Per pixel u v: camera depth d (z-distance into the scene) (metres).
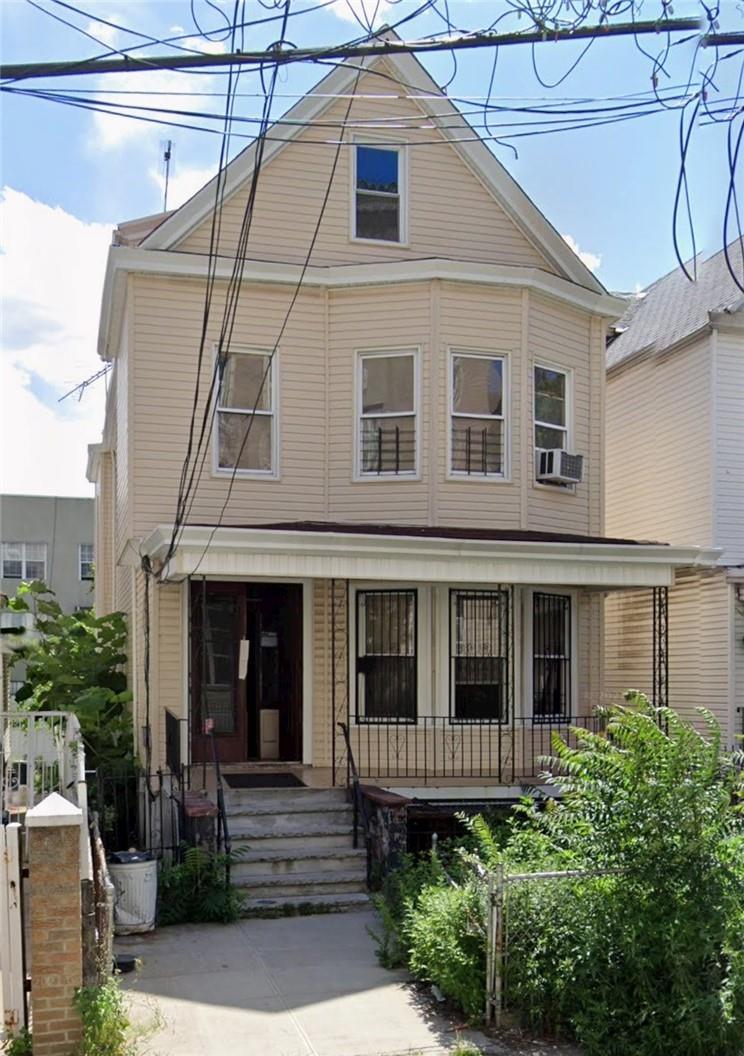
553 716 12.98
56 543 36.75
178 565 10.32
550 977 6.10
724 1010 5.56
